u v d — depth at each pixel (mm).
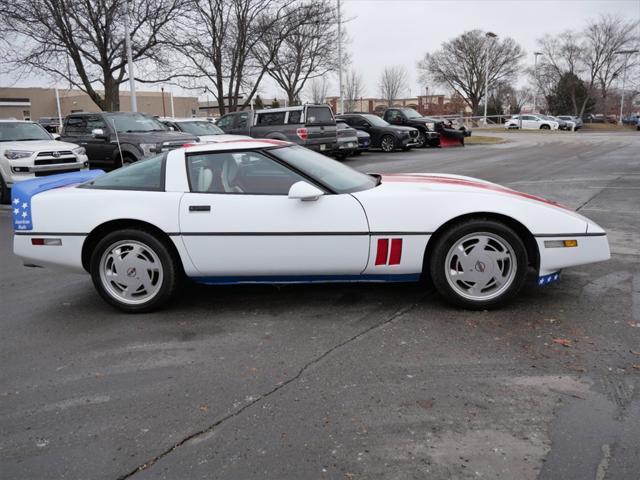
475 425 2793
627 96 77250
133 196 4457
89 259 4684
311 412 2969
